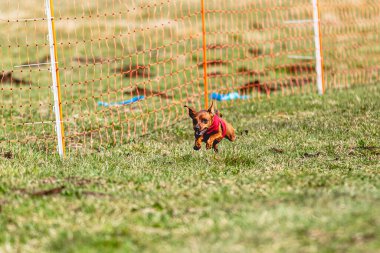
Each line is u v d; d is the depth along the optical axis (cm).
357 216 801
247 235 765
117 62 2786
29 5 3572
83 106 2020
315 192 951
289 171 1155
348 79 2528
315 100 1983
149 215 885
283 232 770
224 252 719
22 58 2828
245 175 1137
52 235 811
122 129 1563
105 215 888
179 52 2927
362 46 2956
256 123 1695
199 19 3334
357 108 1805
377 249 702
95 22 3297
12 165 1241
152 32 3166
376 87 2200
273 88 2417
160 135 1620
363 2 3192
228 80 2505
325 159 1284
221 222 830
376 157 1288
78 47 2972
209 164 1255
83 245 766
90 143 1558
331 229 768
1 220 875
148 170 1209
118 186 1049
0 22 3322
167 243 771
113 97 2200
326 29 3123
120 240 782
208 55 2864
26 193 995
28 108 1975
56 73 1407
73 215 890
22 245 793
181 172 1180
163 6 3484
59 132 1411
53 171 1175
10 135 1623
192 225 835
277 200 916
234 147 1395
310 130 1575
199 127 1267
